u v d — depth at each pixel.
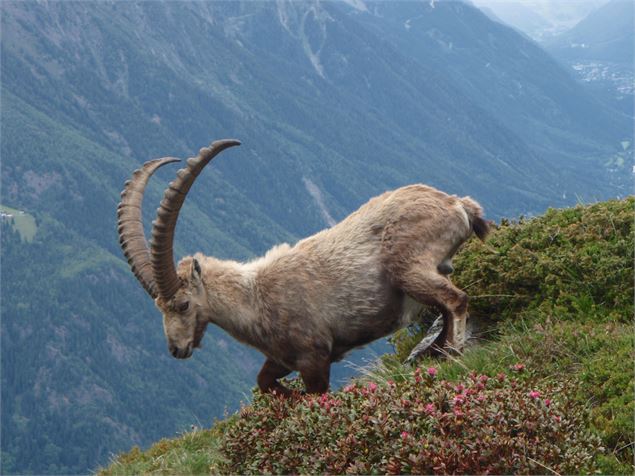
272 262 5.95
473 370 5.40
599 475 4.66
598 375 5.20
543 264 5.97
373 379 5.83
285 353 5.89
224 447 5.32
